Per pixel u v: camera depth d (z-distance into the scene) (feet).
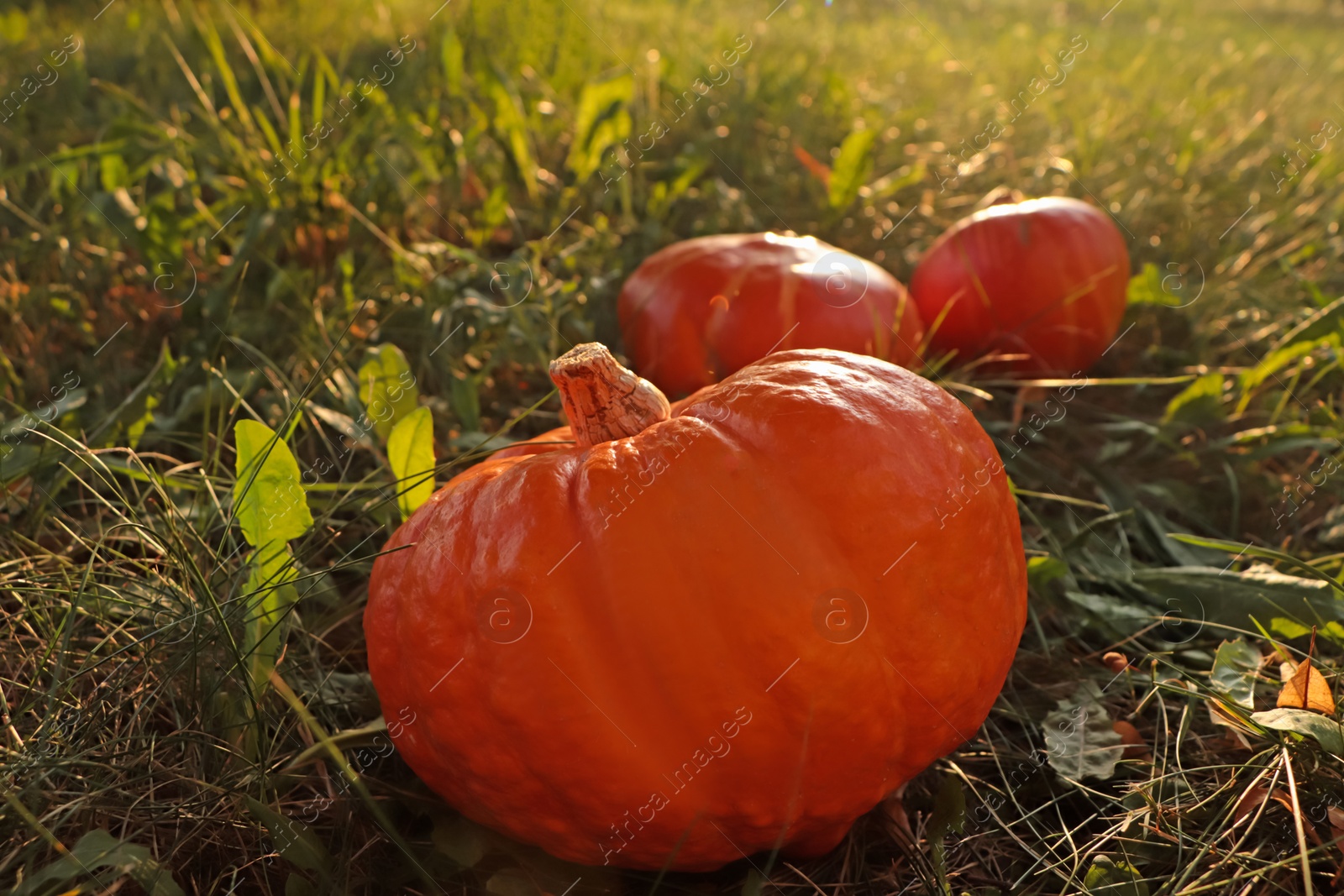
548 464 1.45
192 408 2.06
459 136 2.94
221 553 1.79
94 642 1.65
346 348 2.23
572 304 2.43
